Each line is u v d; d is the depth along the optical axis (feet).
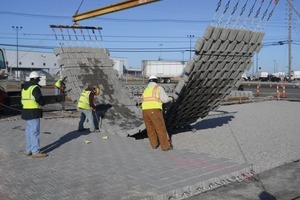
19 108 59.16
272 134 39.81
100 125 39.70
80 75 45.37
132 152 28.50
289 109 68.95
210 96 35.53
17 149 29.25
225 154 29.91
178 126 41.32
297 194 20.18
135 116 42.75
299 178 23.12
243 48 31.96
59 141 33.37
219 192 20.43
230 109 69.31
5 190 19.39
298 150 31.55
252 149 31.89
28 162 25.17
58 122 48.37
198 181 20.74
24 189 19.52
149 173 22.35
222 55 30.89
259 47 33.45
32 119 26.23
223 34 29.14
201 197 19.63
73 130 40.45
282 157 28.84
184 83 30.32
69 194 18.70
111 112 42.47
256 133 40.45
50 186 19.98
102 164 24.58
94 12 55.26
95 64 47.88
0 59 56.70
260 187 21.34
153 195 18.49
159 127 29.14
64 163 24.88
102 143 32.53
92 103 38.60
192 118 39.65
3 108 55.06
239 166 24.09
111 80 47.57
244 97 88.89
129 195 18.49
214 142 35.22
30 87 26.18
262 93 126.93
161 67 215.72
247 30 30.86
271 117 55.88
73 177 21.59
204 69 30.78
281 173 24.26
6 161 25.45
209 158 26.35
